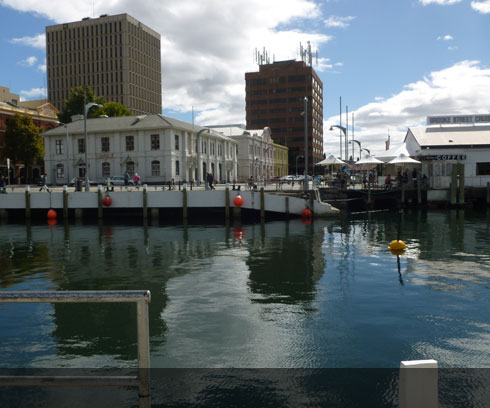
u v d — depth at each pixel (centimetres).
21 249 2031
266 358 756
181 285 1311
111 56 12406
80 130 6053
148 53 13450
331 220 3142
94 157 6100
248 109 13550
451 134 4400
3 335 881
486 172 4119
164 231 2645
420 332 878
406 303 1080
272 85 13338
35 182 7531
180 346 816
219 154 7450
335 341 834
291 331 893
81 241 2264
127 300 321
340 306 1063
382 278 1350
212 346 815
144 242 2209
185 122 6725
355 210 3962
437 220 3050
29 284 1369
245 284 1306
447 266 1516
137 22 12812
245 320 966
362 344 816
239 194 3148
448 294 1156
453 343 818
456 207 3941
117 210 3516
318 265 1568
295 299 1133
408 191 4003
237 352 784
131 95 12519
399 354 769
